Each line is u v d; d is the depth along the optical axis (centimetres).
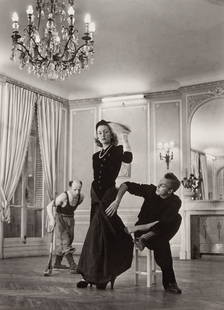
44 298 396
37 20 736
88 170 1157
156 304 366
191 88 1045
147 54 902
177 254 1026
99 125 472
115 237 448
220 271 680
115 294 420
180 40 829
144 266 754
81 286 466
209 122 1021
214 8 694
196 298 400
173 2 676
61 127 1166
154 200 445
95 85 1115
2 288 464
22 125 1021
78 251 1130
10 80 1011
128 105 1139
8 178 964
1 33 792
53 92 1149
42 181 1100
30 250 1046
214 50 877
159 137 1092
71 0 615
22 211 1038
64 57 662
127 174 1109
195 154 1025
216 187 997
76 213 1149
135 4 684
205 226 1005
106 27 773
